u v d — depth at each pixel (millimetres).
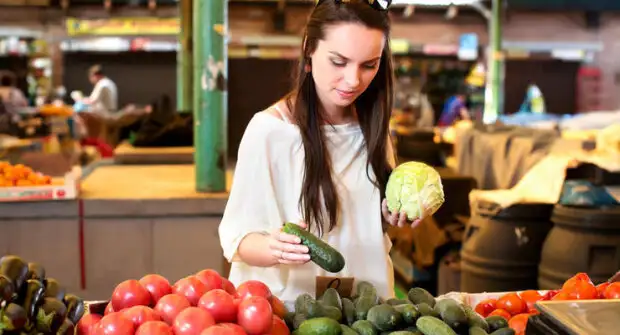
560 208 4367
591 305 1646
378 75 2342
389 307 1847
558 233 4375
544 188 4734
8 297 1561
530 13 16984
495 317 1960
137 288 1847
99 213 4445
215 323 1688
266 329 1711
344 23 2078
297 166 2314
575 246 4238
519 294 2414
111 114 11891
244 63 15984
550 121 7918
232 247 2266
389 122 2396
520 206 4656
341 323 1909
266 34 16078
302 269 2373
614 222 4152
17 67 16281
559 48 17141
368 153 2355
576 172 5074
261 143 2299
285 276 2379
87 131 11102
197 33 4629
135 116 11281
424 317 1802
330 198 2291
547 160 4875
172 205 4492
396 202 2275
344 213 2354
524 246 4648
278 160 2312
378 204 2381
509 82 17328
